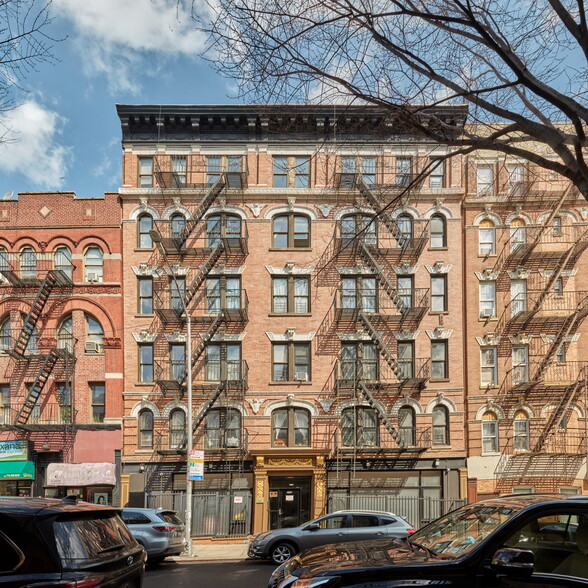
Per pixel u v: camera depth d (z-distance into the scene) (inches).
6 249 1106.7
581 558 178.1
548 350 1081.4
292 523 1039.0
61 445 1058.7
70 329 1103.0
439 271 1098.1
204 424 1065.5
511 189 1102.4
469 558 179.5
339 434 1059.9
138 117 1103.0
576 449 1051.9
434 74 370.6
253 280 1093.8
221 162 1122.0
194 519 1011.9
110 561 214.8
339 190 1101.7
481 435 1067.9
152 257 1093.1
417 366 1080.2
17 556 193.8
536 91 319.3
